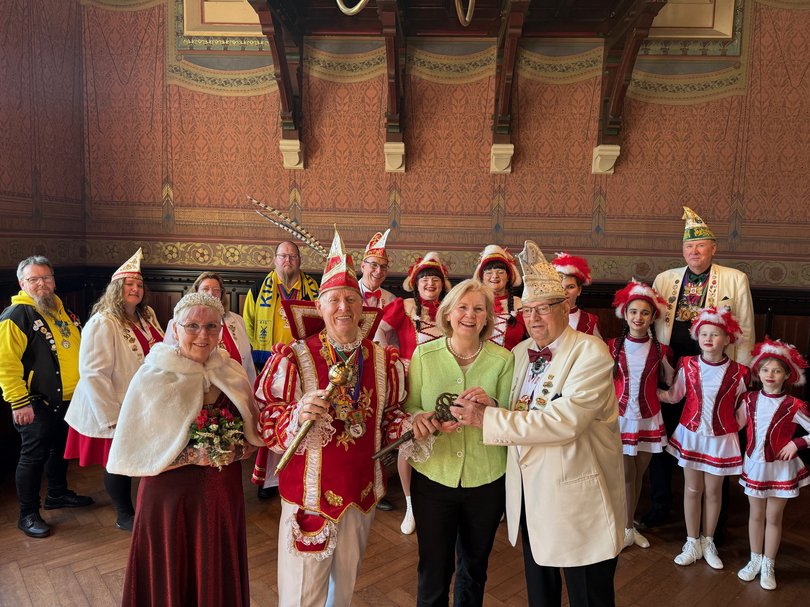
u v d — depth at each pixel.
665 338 3.34
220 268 4.66
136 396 1.73
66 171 4.43
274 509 3.38
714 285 3.23
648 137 4.36
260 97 4.53
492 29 4.32
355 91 4.46
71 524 3.11
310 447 1.71
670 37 4.26
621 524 1.77
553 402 1.71
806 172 4.30
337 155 4.53
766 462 2.65
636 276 4.46
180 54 4.54
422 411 1.86
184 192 4.63
